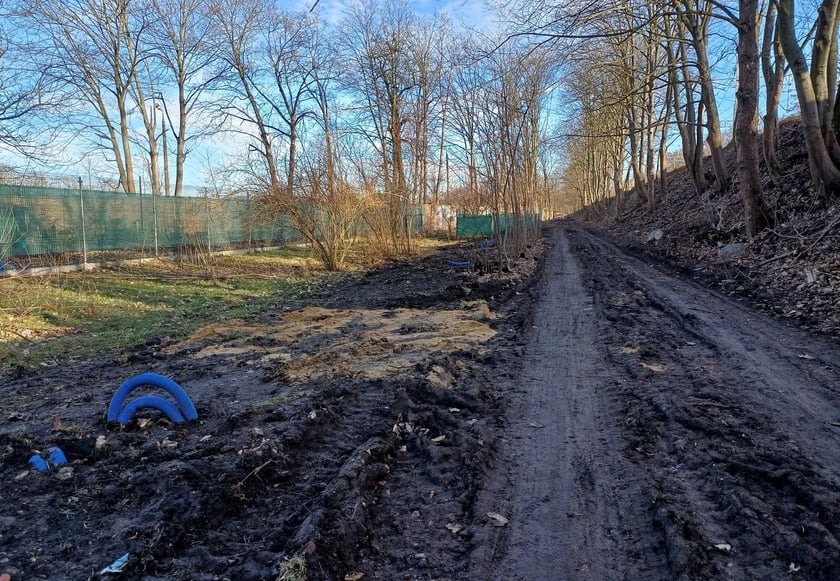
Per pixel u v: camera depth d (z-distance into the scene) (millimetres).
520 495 3516
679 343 7227
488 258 18312
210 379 6129
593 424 4641
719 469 3631
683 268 15133
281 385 5816
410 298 11469
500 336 8023
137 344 8102
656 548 2908
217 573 2684
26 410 5180
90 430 4480
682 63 18625
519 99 19172
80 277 13562
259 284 15055
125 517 3191
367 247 24031
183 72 30750
